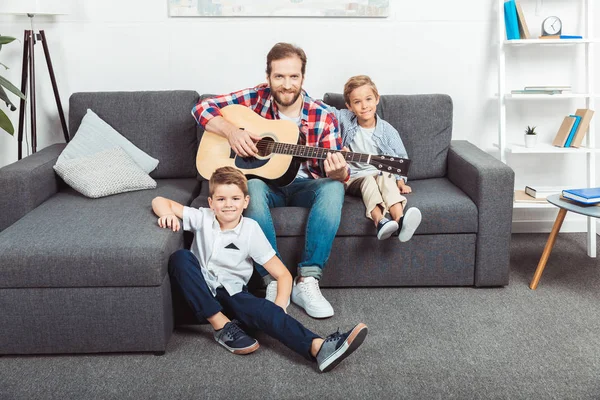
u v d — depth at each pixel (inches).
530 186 137.2
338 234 105.9
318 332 94.0
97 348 87.3
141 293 85.5
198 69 132.5
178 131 122.6
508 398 77.0
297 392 78.6
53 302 85.5
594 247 125.6
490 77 134.2
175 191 113.0
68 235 88.4
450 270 108.3
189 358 87.1
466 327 95.2
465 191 111.3
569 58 133.5
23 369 85.0
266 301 88.8
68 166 110.4
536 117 135.6
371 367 84.2
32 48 124.0
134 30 130.6
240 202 91.6
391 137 115.0
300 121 108.4
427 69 133.6
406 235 100.3
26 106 134.3
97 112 122.5
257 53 131.9
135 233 89.4
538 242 134.0
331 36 131.5
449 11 131.2
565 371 82.7
